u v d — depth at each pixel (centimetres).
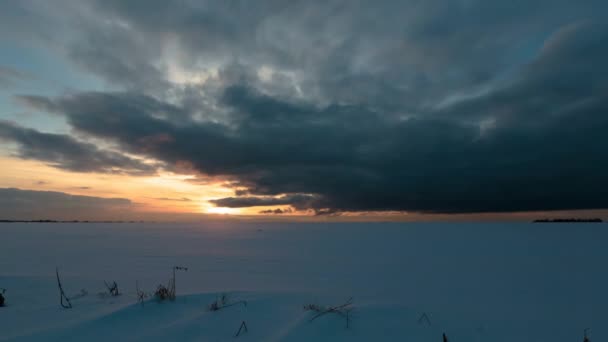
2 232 2325
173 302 335
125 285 502
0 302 336
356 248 1216
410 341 257
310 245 1348
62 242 1466
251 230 2861
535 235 1852
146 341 245
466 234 2064
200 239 1686
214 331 267
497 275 626
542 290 489
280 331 264
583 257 895
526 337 283
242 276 627
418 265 775
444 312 337
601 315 354
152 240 1598
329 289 495
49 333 251
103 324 272
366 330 270
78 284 474
